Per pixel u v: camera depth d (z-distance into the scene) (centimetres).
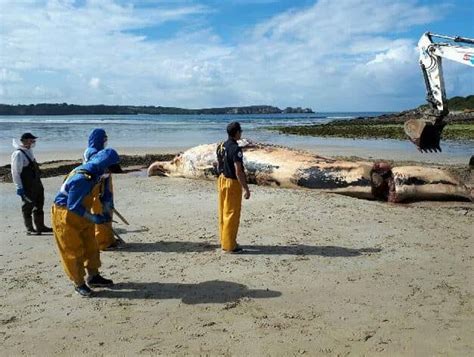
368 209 970
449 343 449
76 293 583
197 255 712
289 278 615
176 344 457
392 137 3331
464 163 1823
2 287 605
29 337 479
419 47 1204
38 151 2384
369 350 440
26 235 841
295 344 452
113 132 4231
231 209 705
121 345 459
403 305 532
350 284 593
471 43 1148
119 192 1217
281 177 1184
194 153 1380
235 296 563
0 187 1333
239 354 437
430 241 763
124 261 695
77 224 561
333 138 3338
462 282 596
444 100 1155
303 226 850
